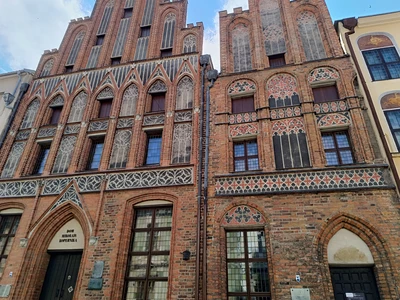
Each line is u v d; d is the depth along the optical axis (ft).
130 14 65.16
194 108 45.65
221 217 36.06
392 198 32.14
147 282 35.32
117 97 50.57
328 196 33.96
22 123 54.03
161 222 38.99
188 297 32.19
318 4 50.44
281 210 34.53
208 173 39.58
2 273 39.14
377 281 29.66
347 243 31.91
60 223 42.01
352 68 42.11
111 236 38.09
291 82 43.93
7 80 60.03
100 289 34.71
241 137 41.68
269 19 52.49
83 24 65.46
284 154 38.58
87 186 42.98
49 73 60.18
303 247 31.89
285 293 30.04
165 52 56.08
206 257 33.86
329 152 37.99
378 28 44.62
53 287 38.91
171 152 43.27
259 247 34.17
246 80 46.11
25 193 45.03
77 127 49.98
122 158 44.78
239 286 32.58
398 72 39.99
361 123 37.50
